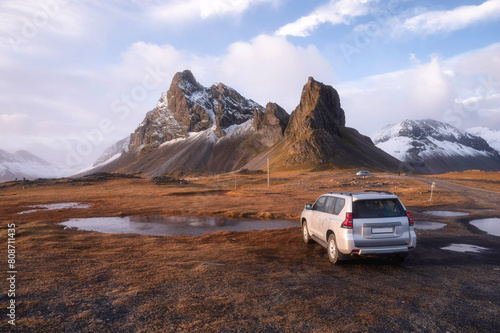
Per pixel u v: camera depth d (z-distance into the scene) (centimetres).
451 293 511
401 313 421
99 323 377
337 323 385
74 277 592
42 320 382
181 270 654
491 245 951
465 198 2916
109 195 4662
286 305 445
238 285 542
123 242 1090
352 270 667
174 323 379
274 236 1186
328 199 851
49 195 4919
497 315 418
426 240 1030
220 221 1847
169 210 2430
